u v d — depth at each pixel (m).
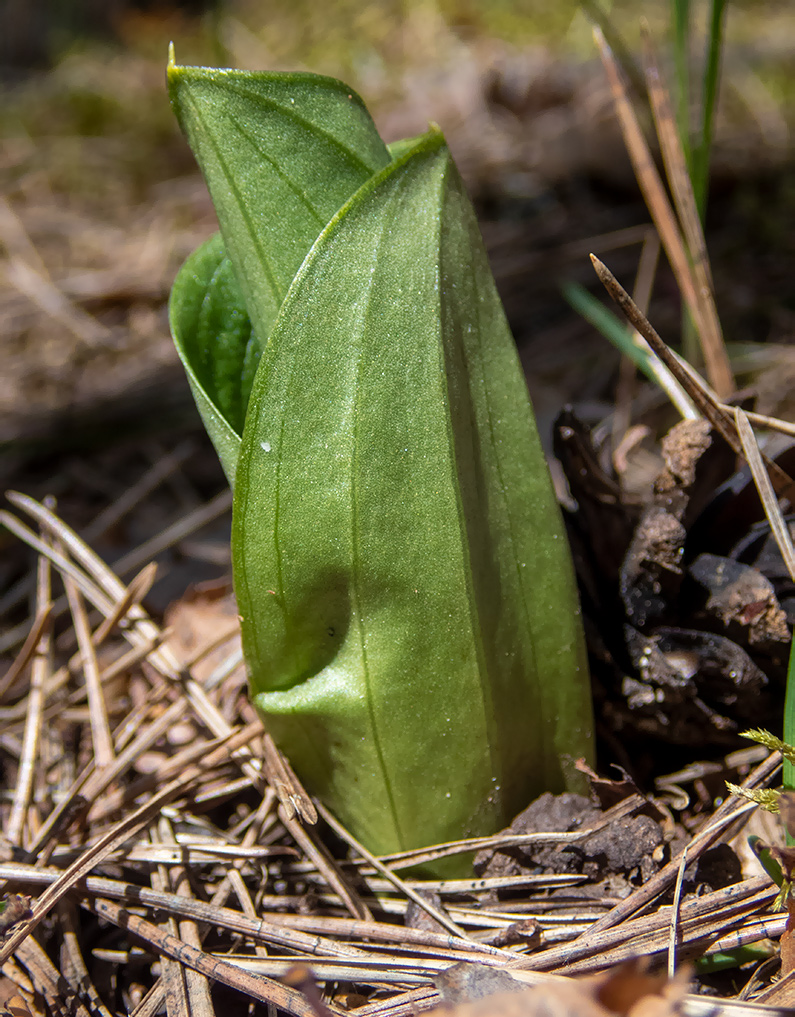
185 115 0.20
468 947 0.20
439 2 0.76
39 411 0.35
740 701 0.21
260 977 0.20
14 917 0.20
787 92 0.54
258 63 0.73
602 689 0.22
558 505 0.21
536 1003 0.18
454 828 0.21
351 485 0.20
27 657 0.24
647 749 0.22
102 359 0.39
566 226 0.44
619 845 0.21
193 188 0.55
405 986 0.20
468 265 0.20
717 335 0.24
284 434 0.20
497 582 0.21
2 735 0.24
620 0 0.73
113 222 0.51
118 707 0.24
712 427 0.21
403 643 0.20
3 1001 0.20
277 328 0.20
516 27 0.71
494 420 0.21
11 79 0.79
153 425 0.33
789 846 0.19
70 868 0.21
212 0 0.86
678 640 0.21
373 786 0.21
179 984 0.20
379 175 0.20
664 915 0.20
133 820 0.21
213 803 0.22
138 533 0.29
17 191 0.55
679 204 0.23
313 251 0.20
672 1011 0.18
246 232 0.20
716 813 0.21
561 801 0.21
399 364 0.20
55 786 0.23
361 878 0.21
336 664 0.21
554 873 0.21
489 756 0.21
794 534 0.21
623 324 0.34
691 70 0.56
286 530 0.20
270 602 0.20
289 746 0.21
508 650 0.21
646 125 0.39
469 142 0.55
